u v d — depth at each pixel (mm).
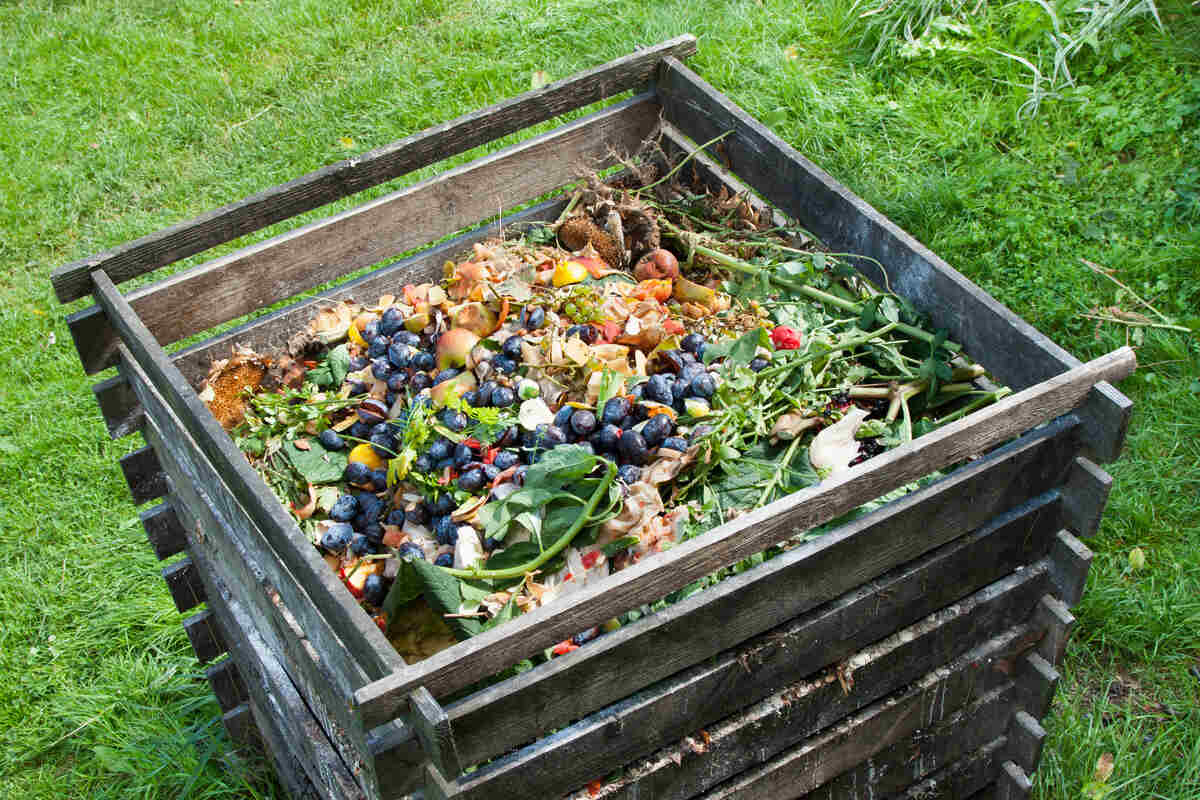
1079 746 3154
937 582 2453
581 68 5625
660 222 3275
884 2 5590
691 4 5816
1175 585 3555
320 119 5535
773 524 2158
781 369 2748
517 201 3357
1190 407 3979
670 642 2139
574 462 2504
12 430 4359
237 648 3057
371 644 1958
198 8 6348
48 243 5145
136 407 2926
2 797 3369
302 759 2850
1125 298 4332
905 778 2754
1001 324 2592
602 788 2252
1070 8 5391
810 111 5207
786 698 2391
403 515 2670
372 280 3211
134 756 3393
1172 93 5012
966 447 2295
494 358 2838
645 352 2895
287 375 3012
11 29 6332
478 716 1986
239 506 2389
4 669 3666
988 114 5066
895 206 4711
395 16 6102
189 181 5375
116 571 3895
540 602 2395
